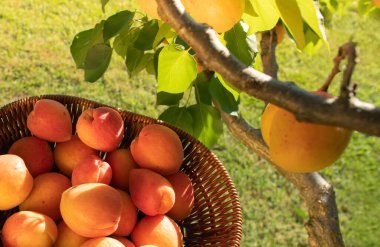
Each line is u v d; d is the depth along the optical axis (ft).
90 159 2.12
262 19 1.74
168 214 2.21
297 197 4.85
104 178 2.10
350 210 4.89
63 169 2.30
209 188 2.33
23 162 2.10
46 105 2.25
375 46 7.18
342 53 1.17
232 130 2.37
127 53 2.32
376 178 5.24
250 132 2.32
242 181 4.84
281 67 6.54
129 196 2.14
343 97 1.12
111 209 1.93
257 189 4.83
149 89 5.65
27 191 2.08
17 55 5.60
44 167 2.26
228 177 2.31
